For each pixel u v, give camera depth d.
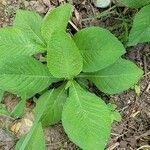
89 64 0.45
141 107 0.50
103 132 0.42
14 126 0.47
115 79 0.45
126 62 0.45
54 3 0.52
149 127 0.50
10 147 0.47
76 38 0.45
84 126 0.43
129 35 0.46
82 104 0.44
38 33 0.47
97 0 0.52
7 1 0.51
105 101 0.50
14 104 0.48
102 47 0.44
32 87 0.44
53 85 0.48
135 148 0.49
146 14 0.46
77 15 0.52
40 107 0.45
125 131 0.49
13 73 0.43
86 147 0.42
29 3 0.51
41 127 0.44
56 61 0.43
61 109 0.46
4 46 0.45
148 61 0.52
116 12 0.52
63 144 0.48
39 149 0.43
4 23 0.50
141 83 0.51
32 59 0.44
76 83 0.46
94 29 0.45
